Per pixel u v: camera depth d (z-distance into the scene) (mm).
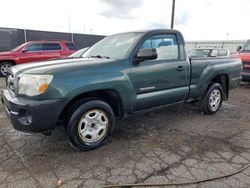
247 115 5172
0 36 15055
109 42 4250
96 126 3355
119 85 3379
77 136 3174
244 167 2971
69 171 2832
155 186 2584
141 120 4648
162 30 4039
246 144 3656
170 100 4195
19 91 2986
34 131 2928
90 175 2762
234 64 5453
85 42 18922
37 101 2855
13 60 10406
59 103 2920
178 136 3912
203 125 4457
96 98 3357
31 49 10758
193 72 4473
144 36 3779
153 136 3887
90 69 3170
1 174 2748
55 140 3654
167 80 4012
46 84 2857
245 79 8766
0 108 5281
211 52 6383
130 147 3473
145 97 3744
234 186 2592
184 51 4332
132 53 3582
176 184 2619
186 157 3211
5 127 4180
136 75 3568
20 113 2920
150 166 2971
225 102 6422
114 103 3602
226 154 3314
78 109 3133
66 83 2951
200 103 5035
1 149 3355
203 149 3455
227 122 4664
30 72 2957
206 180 2691
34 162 3020
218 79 5285
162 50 4004
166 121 4637
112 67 3348
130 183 2625
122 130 4113
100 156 3197
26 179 2664
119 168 2916
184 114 5105
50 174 2766
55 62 3389
